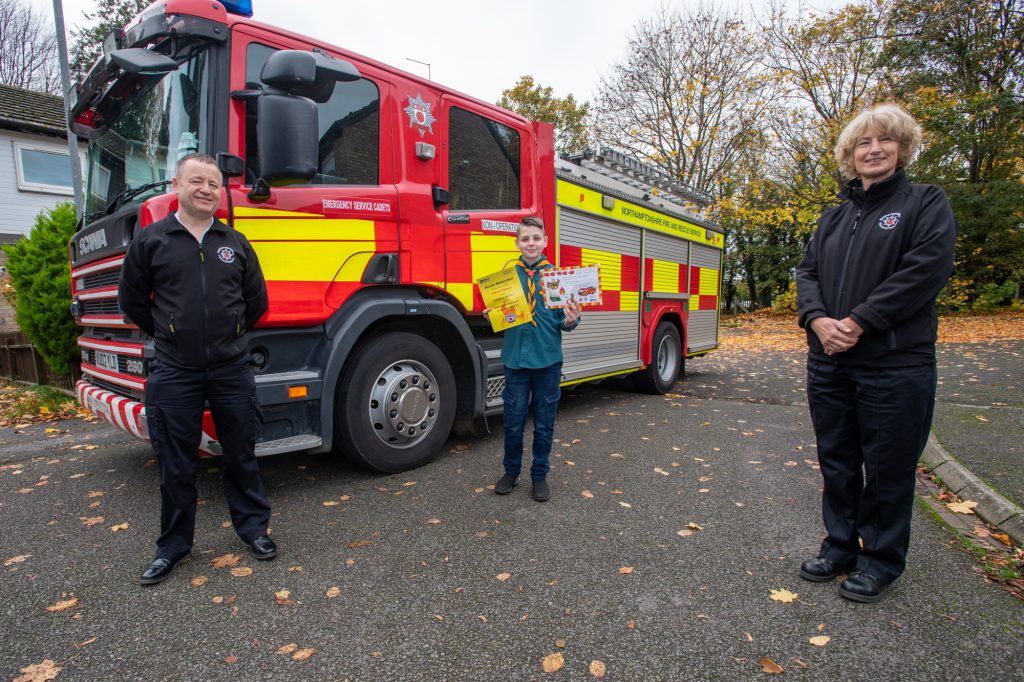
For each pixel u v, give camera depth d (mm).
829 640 2160
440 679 1946
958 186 17594
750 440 5023
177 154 3234
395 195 3912
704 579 2609
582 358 5875
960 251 18969
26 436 5445
